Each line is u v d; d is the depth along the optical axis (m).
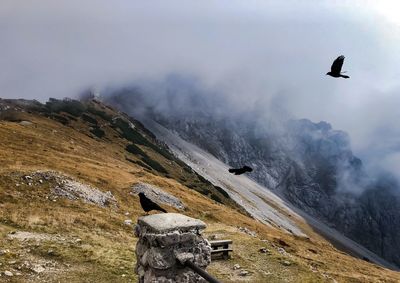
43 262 19.59
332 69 10.09
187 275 9.16
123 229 34.03
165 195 63.56
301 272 26.80
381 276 43.75
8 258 19.12
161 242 8.88
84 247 23.44
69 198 43.16
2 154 58.84
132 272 20.27
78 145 109.81
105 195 50.06
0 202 36.03
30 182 43.50
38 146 80.69
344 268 40.81
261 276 24.89
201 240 9.38
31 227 27.20
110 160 100.62
